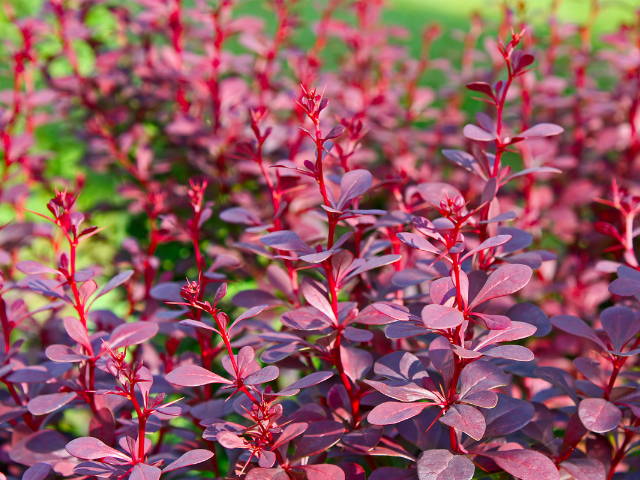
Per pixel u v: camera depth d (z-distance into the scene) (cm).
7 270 77
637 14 102
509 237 53
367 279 65
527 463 54
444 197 59
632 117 92
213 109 94
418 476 53
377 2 118
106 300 92
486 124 62
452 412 54
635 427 57
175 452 64
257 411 54
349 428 59
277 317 68
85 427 73
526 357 52
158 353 71
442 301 54
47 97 94
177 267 82
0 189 85
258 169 83
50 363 60
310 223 75
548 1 215
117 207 94
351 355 59
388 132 92
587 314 76
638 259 77
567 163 88
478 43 187
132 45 110
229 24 95
